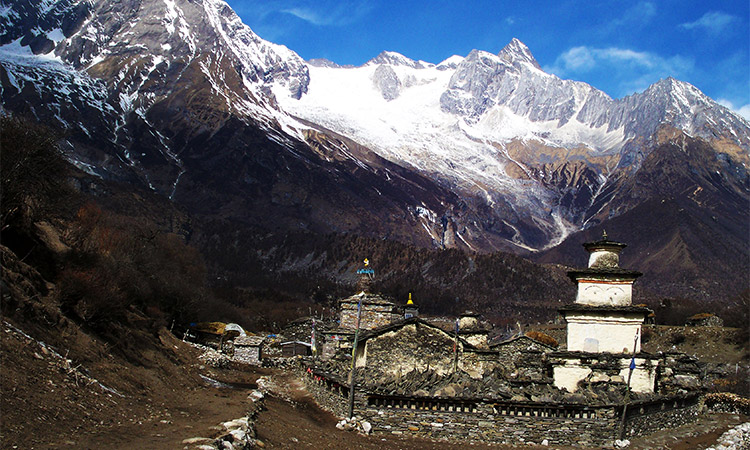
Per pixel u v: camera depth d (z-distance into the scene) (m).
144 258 82.19
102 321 42.78
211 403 36.47
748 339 102.00
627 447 35.91
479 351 46.75
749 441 41.25
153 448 22.78
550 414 36.50
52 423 23.39
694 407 49.00
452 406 36.91
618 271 46.28
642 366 44.00
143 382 36.25
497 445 35.56
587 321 45.75
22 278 37.28
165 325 70.62
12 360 27.19
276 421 35.62
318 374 48.72
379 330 46.78
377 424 37.16
